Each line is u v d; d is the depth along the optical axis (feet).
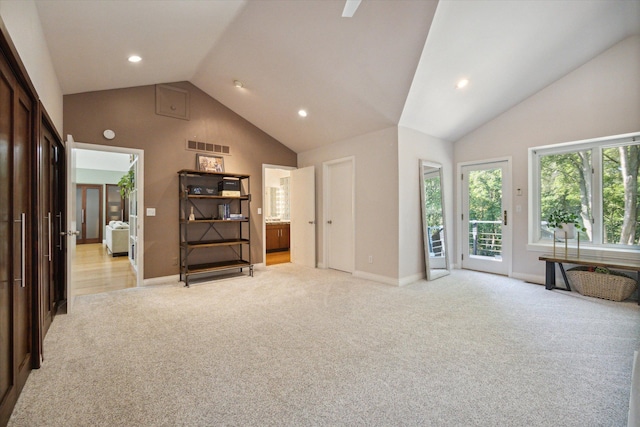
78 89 11.77
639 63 11.07
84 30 8.54
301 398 5.46
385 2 8.21
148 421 4.84
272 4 9.11
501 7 8.59
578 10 9.27
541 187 14.21
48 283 8.87
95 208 32.22
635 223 11.73
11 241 5.23
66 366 6.55
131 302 11.10
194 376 6.18
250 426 4.74
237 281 14.30
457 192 16.90
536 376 6.15
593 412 5.04
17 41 5.51
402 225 13.60
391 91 11.43
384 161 14.01
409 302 11.02
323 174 17.35
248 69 12.57
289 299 11.44
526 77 12.34
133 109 13.28
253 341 7.81
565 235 12.50
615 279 10.92
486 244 15.97
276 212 27.27
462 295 11.89
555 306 10.52
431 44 9.27
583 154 12.93
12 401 5.08
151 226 13.70
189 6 8.75
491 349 7.34
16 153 5.49
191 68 13.30
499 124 15.07
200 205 15.28
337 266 16.87
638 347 7.39
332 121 14.60
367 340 7.86
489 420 4.87
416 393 5.61
